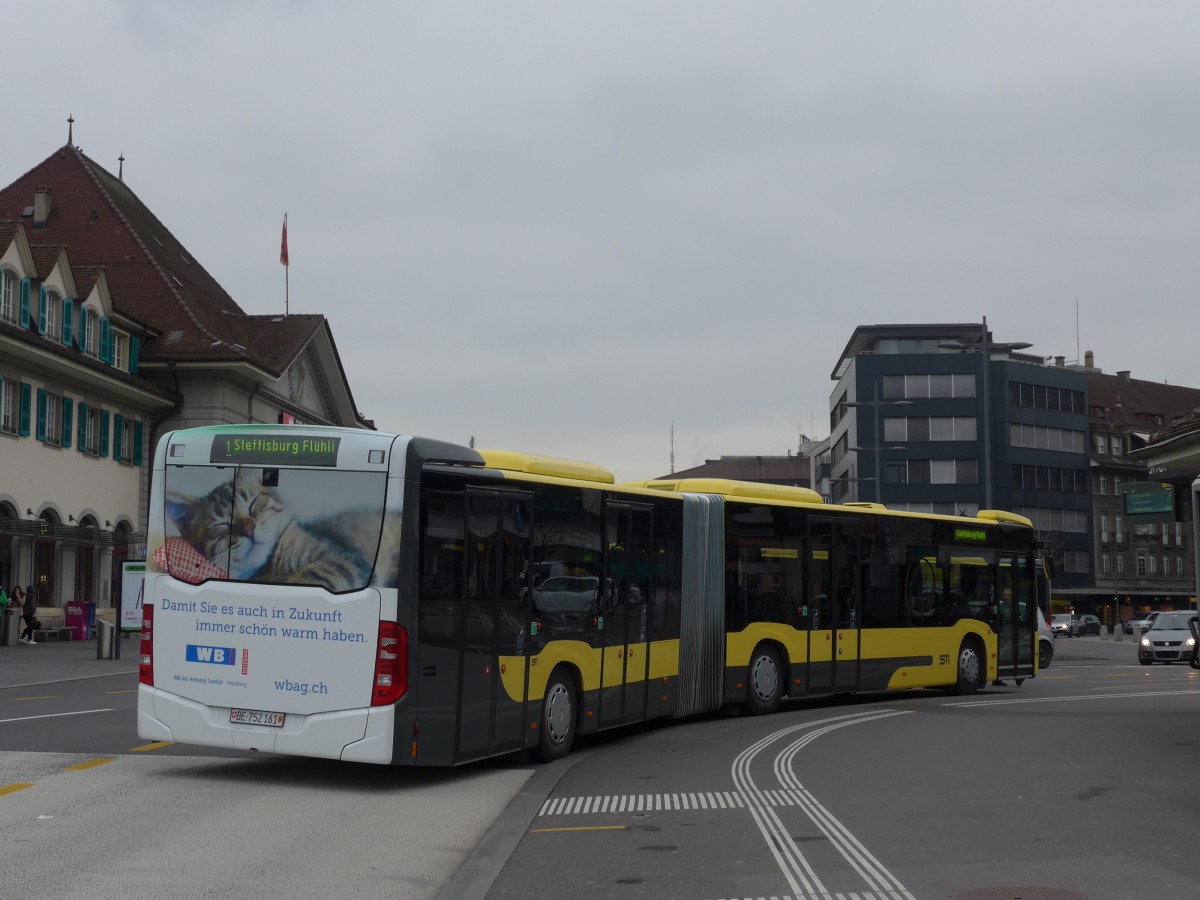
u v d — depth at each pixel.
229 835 9.49
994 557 24.47
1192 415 18.84
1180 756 14.12
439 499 12.16
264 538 11.98
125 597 33.69
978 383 101.44
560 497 14.46
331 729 11.59
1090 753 14.38
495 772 13.27
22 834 9.32
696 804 11.24
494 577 13.04
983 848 9.15
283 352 59.94
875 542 21.62
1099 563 108.94
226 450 12.21
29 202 60.38
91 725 16.58
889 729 17.16
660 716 16.73
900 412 100.88
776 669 19.59
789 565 19.84
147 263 57.75
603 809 11.02
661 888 8.05
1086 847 9.14
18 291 43.12
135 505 51.41
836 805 11.11
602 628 15.29
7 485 41.47
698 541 17.81
